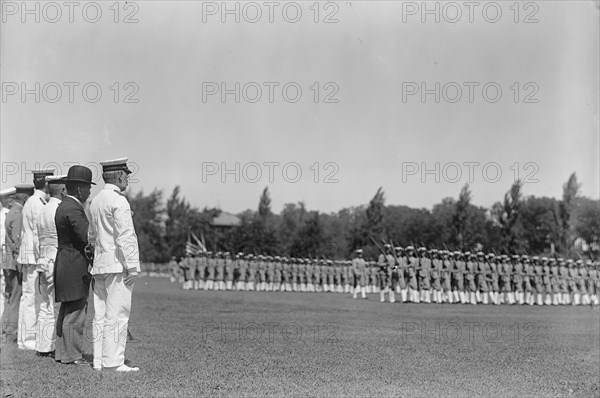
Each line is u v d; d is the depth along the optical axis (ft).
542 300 154.92
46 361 70.69
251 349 77.77
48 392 58.49
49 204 73.56
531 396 60.49
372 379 64.54
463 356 76.48
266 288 191.52
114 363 65.87
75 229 67.92
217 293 180.75
